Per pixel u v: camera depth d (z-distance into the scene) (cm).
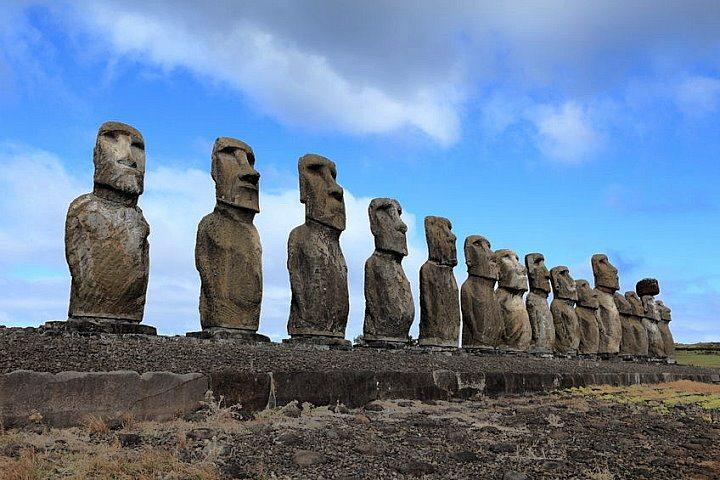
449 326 2094
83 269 1198
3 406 773
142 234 1272
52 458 679
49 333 1049
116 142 1278
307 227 1680
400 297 1883
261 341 1429
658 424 1257
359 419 1044
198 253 1434
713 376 2998
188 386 948
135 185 1272
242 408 1015
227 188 1455
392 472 740
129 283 1239
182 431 827
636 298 3556
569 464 831
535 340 2698
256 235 1485
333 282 1667
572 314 2892
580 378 2030
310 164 1708
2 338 936
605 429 1160
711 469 848
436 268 2103
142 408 890
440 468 776
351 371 1233
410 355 1669
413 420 1088
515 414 1299
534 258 2781
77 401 831
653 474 805
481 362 1827
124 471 660
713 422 1348
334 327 1658
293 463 741
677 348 4984
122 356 967
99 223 1220
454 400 1473
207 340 1284
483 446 924
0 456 668
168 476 655
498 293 2534
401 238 1922
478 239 2352
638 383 2358
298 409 1075
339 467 740
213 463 705
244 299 1432
